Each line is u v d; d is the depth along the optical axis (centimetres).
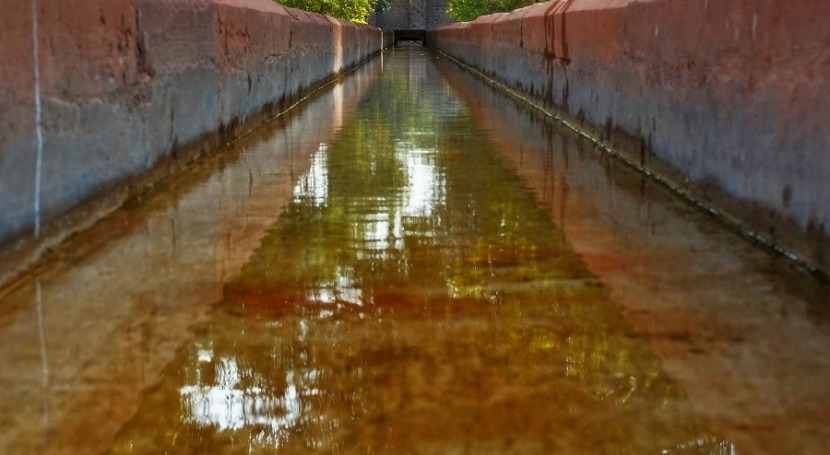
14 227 179
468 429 112
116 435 112
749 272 182
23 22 180
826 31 172
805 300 163
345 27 1125
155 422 115
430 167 327
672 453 105
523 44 664
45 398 123
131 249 204
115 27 238
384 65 1417
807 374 129
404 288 174
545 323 152
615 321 153
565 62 478
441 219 237
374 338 146
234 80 406
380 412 117
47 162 196
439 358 136
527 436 110
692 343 142
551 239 214
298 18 654
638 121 322
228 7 388
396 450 106
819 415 115
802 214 186
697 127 254
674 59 274
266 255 199
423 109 582
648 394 122
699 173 254
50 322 154
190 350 141
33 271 186
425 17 3872
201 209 250
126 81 249
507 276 182
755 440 108
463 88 812
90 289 173
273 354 139
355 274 184
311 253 201
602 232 221
